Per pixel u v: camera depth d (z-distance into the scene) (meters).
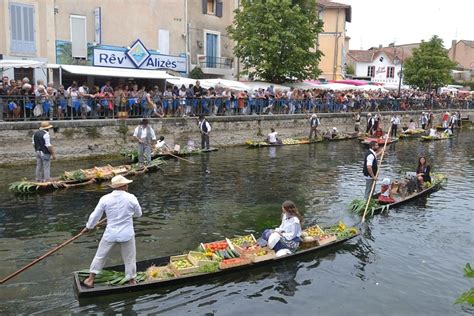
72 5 24.89
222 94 24.88
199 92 23.66
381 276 8.64
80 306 7.05
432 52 48.88
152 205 12.66
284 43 31.05
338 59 46.34
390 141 29.23
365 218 12.13
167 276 7.85
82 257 8.91
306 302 7.58
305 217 12.11
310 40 31.92
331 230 10.59
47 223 10.84
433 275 8.78
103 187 14.34
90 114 19.50
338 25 45.41
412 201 13.98
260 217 11.91
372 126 31.52
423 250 10.01
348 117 32.78
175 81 25.55
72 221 11.01
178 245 9.75
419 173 15.42
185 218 11.62
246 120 25.53
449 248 10.17
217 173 17.33
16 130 17.02
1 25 21.98
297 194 14.49
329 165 19.98
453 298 7.92
